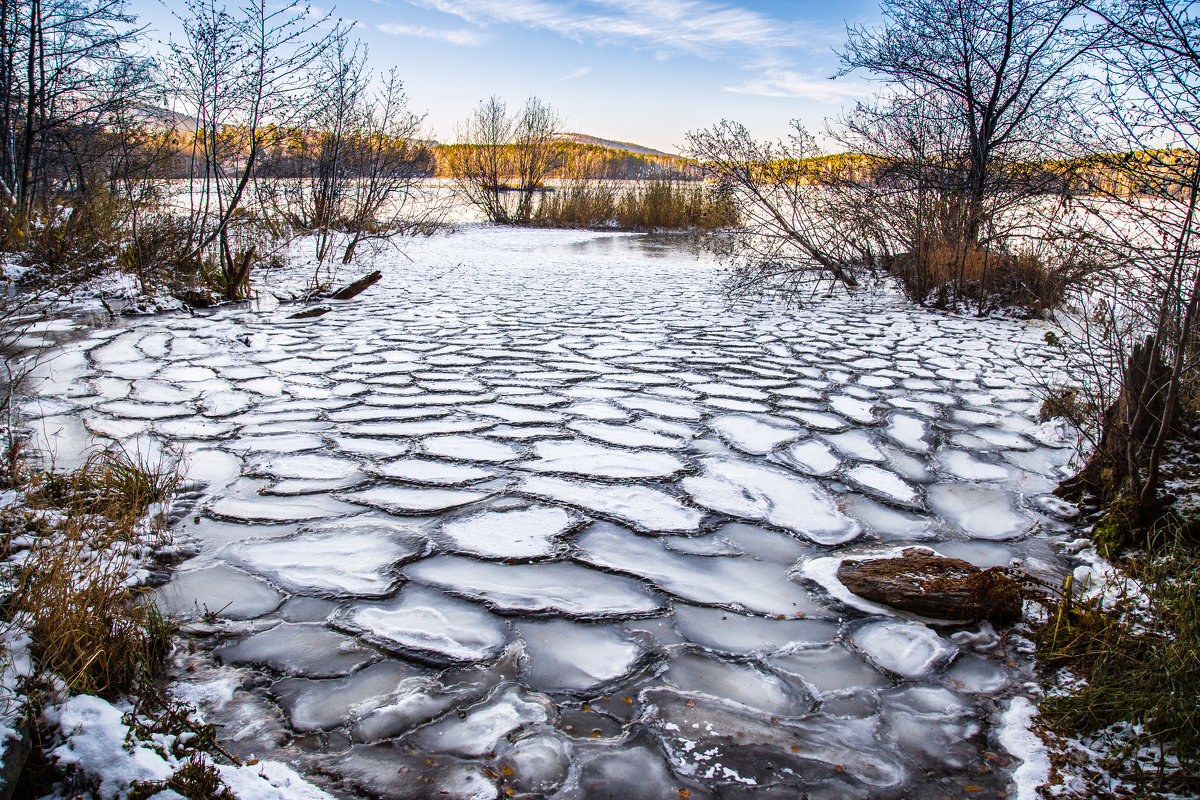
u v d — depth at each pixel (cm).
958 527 310
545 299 965
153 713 179
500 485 336
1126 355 329
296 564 262
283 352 604
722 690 200
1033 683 207
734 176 1077
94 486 304
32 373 504
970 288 931
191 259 905
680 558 275
